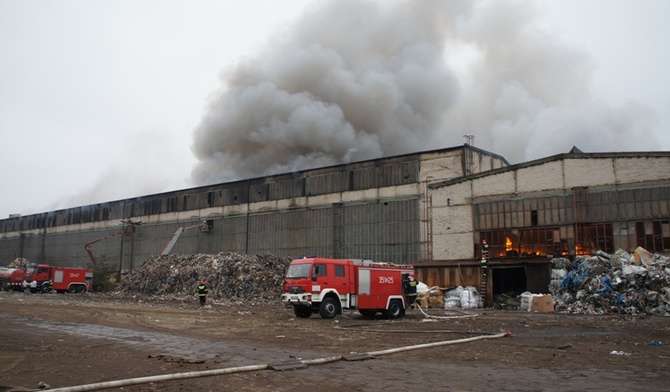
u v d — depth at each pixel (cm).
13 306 2822
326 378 913
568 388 827
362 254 4981
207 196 6494
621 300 2670
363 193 5081
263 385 854
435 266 3822
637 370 997
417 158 4766
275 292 4062
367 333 1673
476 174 4047
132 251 7206
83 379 898
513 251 3784
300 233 5506
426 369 1005
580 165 3600
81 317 2261
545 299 2888
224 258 4716
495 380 895
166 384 859
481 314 2647
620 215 3406
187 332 1720
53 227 8488
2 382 864
